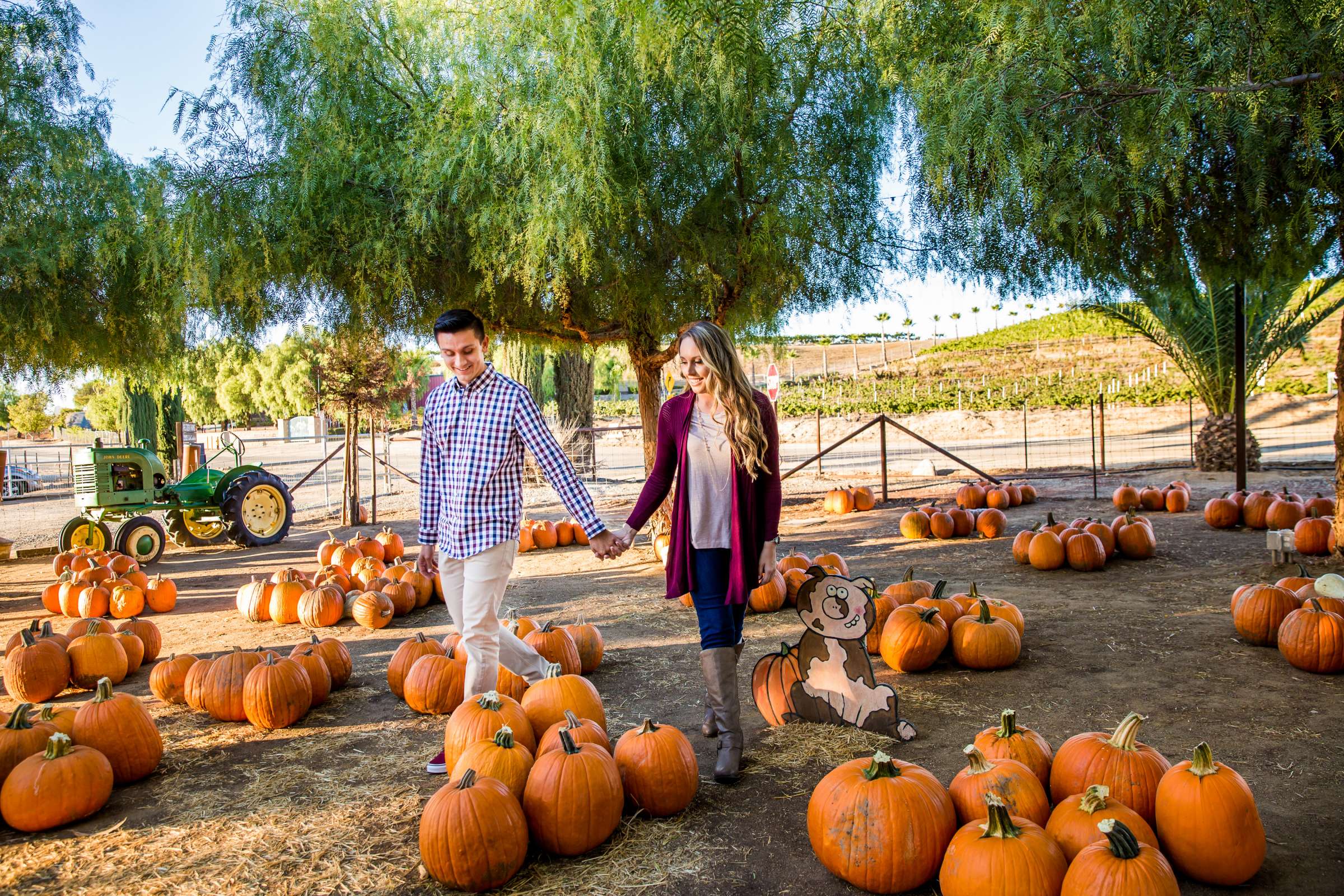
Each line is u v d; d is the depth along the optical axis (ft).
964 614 15.31
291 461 86.17
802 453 75.97
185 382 32.68
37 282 25.46
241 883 8.33
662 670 15.19
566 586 23.76
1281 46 14.67
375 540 28.71
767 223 22.20
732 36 19.85
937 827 7.84
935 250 22.52
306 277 23.59
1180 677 13.35
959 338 187.11
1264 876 7.70
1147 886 6.56
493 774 9.06
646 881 8.16
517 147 21.26
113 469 32.78
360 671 16.07
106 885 8.36
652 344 28.76
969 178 16.93
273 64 22.71
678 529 10.71
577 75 20.18
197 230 21.86
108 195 27.40
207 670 13.62
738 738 10.40
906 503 38.22
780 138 22.20
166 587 22.71
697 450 10.65
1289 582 16.10
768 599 19.19
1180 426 80.43
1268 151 16.22
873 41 21.09
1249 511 26.96
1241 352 30.19
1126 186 16.15
